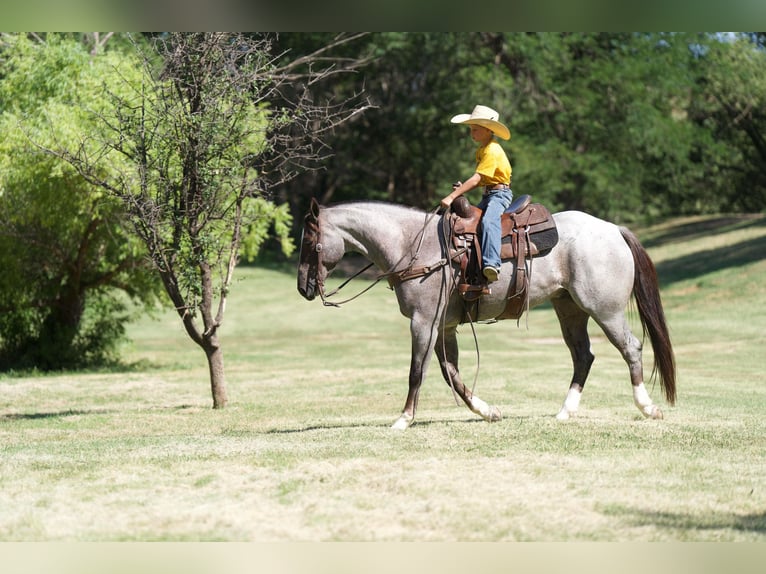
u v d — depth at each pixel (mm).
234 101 13484
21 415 14773
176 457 9094
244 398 15953
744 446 9109
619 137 50219
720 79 52844
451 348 10727
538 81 49281
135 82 18734
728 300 31922
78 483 8078
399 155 50656
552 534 6277
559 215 10656
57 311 24578
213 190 13641
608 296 10297
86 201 20953
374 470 8102
